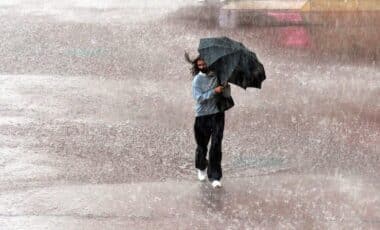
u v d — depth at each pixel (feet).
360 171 69.97
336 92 96.89
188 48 119.34
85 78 100.89
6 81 97.91
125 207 60.18
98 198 61.87
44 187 63.98
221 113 63.52
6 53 112.88
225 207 60.70
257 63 61.31
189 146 75.87
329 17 146.92
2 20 138.72
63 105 88.22
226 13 149.07
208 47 61.87
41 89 94.58
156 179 66.69
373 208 61.21
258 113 86.94
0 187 63.46
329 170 69.97
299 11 149.89
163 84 99.04
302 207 61.05
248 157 72.84
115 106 88.69
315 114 87.20
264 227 57.11
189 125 82.58
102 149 74.18
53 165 69.26
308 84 100.22
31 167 68.49
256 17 145.89
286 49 120.37
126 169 69.00
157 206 60.54
